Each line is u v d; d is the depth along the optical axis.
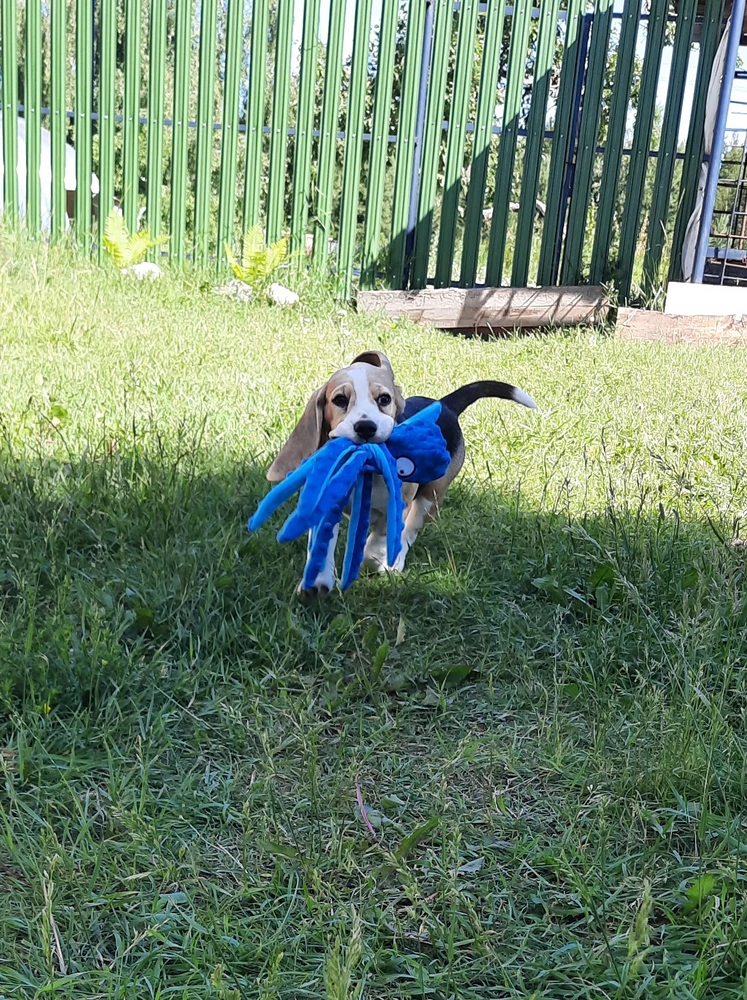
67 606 1.41
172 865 0.98
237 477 1.91
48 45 4.43
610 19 4.18
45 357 2.64
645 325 4.19
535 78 4.27
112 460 1.87
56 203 4.37
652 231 4.42
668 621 1.50
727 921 0.92
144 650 1.37
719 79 4.19
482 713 1.30
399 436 1.54
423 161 4.35
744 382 3.19
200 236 4.41
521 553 1.72
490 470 2.08
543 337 3.92
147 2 4.26
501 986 0.88
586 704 1.30
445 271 4.46
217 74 4.34
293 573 1.58
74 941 0.90
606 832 1.04
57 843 0.98
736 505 1.94
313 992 0.85
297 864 1.00
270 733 1.21
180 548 1.59
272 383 2.62
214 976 0.80
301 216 4.42
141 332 3.10
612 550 1.66
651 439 2.35
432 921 0.93
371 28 4.23
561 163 4.34
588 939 0.93
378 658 1.32
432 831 1.06
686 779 1.13
